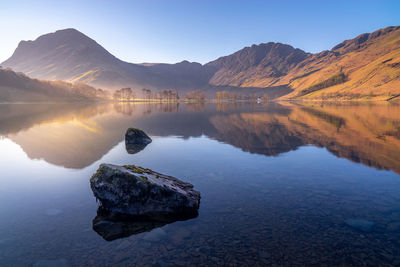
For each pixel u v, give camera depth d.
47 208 10.41
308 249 7.07
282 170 15.63
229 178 14.14
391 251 6.88
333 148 22.31
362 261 6.47
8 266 6.50
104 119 56.25
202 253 7.01
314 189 12.16
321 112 73.88
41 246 7.51
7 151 22.14
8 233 8.33
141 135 27.19
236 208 10.08
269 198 11.06
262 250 7.07
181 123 47.09
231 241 7.61
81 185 13.37
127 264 6.56
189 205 9.94
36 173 15.56
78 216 9.66
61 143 26.22
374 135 29.47
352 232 7.96
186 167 16.69
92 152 21.86
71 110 94.19
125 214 9.84
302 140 26.91
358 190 11.91
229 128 38.53
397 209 9.70
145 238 7.95
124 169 10.84
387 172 14.84
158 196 10.02
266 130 35.59
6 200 11.30
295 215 9.31
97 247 7.43
